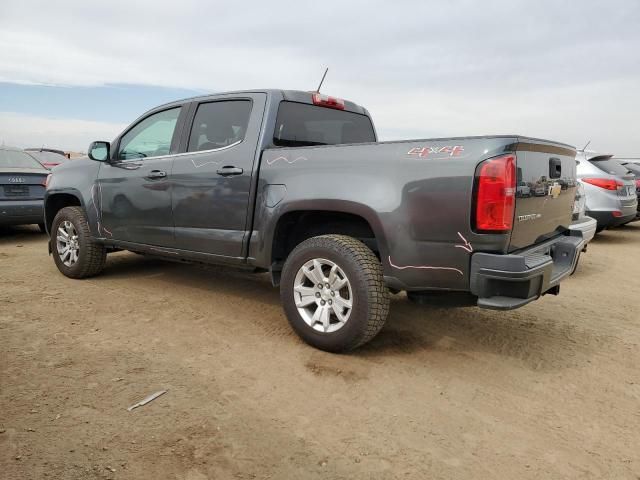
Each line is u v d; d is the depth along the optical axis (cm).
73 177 536
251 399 283
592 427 265
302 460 229
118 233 494
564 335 403
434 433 255
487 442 249
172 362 328
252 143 390
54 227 546
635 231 1077
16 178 736
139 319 412
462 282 301
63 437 238
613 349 375
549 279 307
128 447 232
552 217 361
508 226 289
